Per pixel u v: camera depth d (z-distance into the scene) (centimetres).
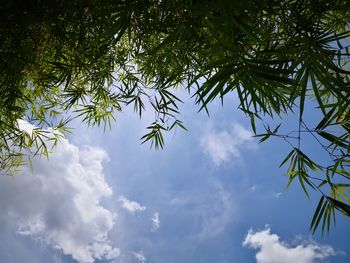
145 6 148
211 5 119
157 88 262
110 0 143
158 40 219
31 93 275
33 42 191
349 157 173
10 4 156
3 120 249
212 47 145
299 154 188
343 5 135
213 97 143
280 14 141
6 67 192
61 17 183
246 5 118
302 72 129
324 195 183
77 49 195
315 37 131
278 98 182
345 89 127
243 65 132
